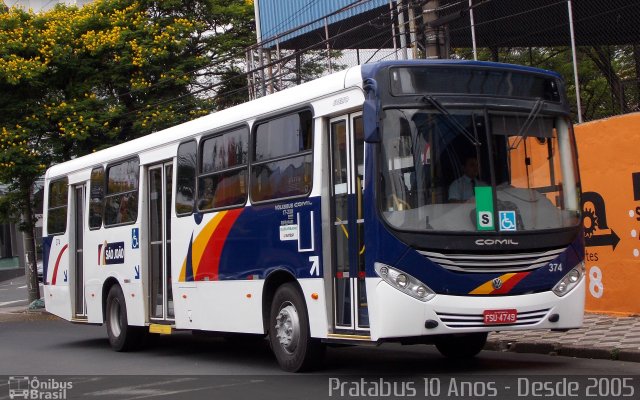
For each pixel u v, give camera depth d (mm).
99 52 24297
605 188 14367
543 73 9750
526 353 11531
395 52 18094
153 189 14016
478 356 11445
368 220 8867
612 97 18062
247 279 11141
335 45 22594
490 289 8852
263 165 10938
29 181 25047
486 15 18906
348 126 9500
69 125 23672
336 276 9656
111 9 25656
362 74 9195
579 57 19703
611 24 18062
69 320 16734
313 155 9938
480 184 9039
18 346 16859
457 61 9305
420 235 8727
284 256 10375
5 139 23625
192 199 12617
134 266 14242
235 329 11445
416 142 8961
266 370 11047
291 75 23469
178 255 12945
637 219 13812
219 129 12023
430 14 14539
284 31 23406
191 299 12555
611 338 11492
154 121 24156
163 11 26000
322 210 9750
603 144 14391
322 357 10250
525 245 9039
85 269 16188
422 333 8672
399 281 8672
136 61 24281
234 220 11469
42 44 24234
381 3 20062
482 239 8867
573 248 9367
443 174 8961
